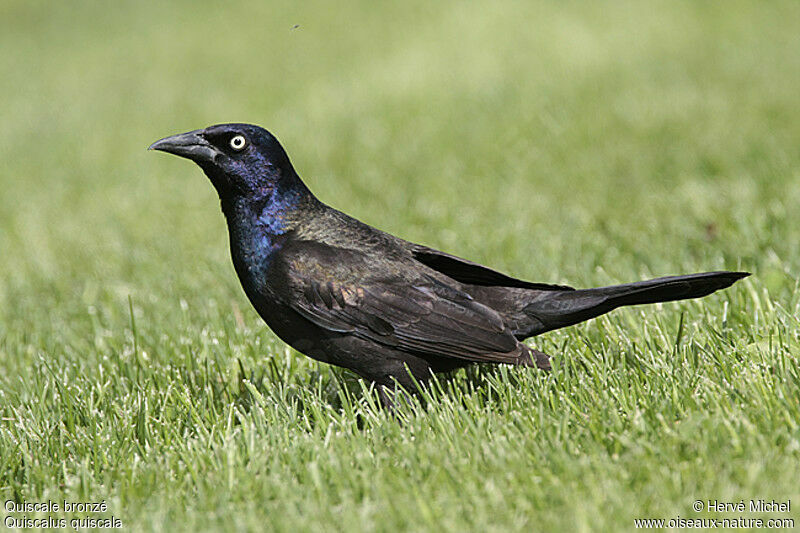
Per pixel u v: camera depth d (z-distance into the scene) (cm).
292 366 919
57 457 732
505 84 2753
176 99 3231
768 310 858
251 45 4069
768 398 658
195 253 1457
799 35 2888
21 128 3106
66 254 1566
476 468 628
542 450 643
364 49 3625
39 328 1171
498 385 759
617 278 1114
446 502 579
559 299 760
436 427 691
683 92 2367
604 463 609
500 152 1991
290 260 765
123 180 2242
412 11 4172
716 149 1775
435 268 813
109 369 940
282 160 784
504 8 3909
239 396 870
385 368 764
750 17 3244
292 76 3331
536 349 797
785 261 1066
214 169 780
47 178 2358
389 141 2238
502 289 785
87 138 2811
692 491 567
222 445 711
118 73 3894
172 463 683
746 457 596
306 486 623
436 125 2344
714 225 1258
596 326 907
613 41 3181
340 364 782
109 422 774
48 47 4647
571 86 2620
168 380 881
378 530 557
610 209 1472
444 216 1529
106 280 1379
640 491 577
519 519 560
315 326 768
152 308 1188
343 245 776
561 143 2008
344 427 717
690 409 676
